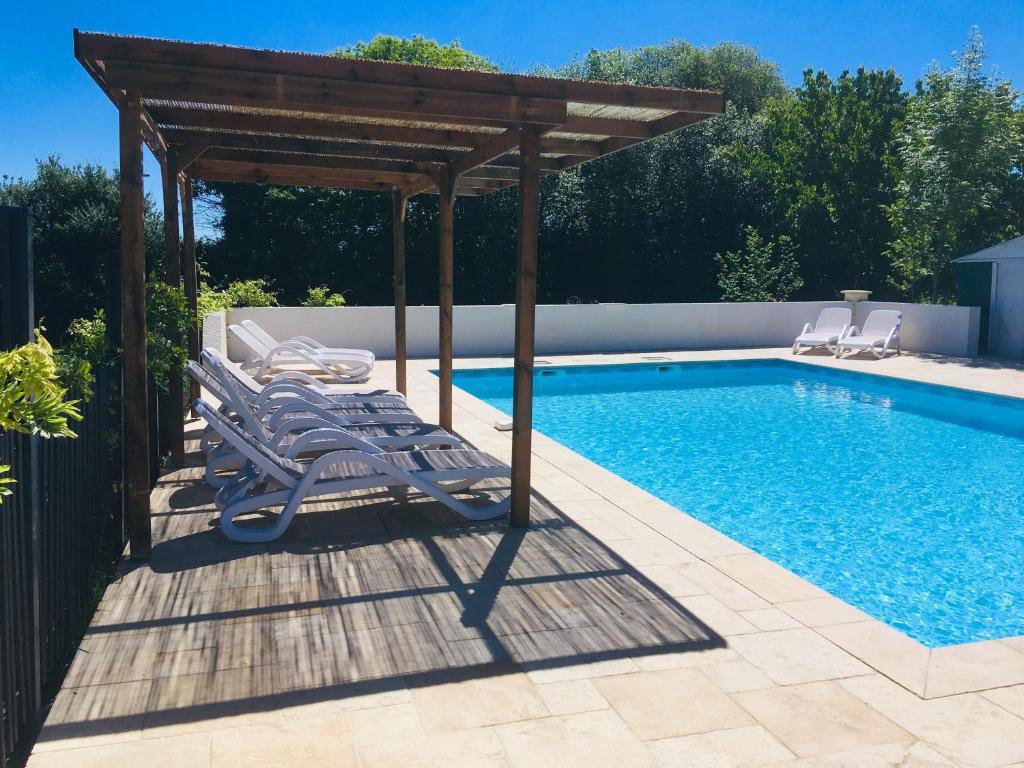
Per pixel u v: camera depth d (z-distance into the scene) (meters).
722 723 3.17
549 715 3.20
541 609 4.20
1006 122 17.97
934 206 18.23
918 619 5.10
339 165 7.80
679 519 5.75
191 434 8.34
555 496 6.30
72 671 3.48
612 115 6.23
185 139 6.98
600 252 27.59
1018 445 9.80
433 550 5.05
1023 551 6.26
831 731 3.13
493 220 26.39
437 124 6.39
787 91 34.59
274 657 3.64
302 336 14.35
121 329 5.27
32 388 2.36
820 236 27.22
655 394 13.31
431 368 14.05
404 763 2.88
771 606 4.28
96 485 4.52
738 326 17.88
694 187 26.83
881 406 12.31
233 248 27.53
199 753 2.91
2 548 2.74
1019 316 15.76
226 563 4.79
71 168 20.42
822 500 7.57
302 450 5.99
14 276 3.29
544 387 13.77
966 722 3.21
